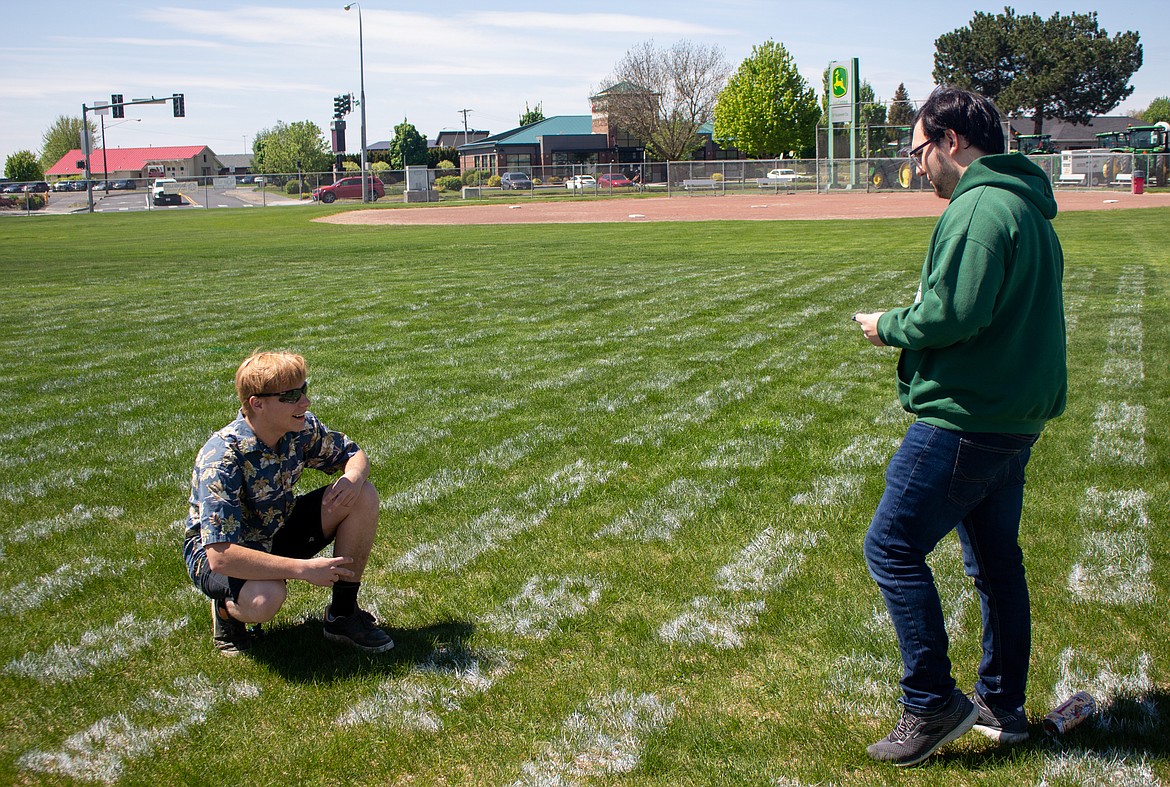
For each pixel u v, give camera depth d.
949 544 4.18
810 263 15.40
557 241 22.05
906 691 2.69
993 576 2.76
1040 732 2.84
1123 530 4.24
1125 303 10.52
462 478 5.17
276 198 67.12
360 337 9.50
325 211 43.50
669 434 5.87
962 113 2.56
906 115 51.72
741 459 5.35
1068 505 4.55
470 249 20.22
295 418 3.20
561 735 2.85
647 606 3.68
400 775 2.69
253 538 3.36
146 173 129.62
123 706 3.06
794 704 3.00
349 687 3.16
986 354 2.49
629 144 81.50
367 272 15.71
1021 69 73.56
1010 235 2.40
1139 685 3.03
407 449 5.68
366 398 6.94
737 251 18.12
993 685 2.79
